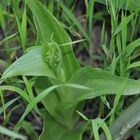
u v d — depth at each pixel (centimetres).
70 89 65
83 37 97
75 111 69
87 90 63
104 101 68
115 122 66
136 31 82
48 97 68
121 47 77
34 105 60
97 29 104
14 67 56
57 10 84
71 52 65
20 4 98
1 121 87
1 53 98
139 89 59
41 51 59
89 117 87
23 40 69
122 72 69
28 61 58
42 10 63
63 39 65
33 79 66
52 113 68
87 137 82
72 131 69
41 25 64
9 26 93
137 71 85
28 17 85
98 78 62
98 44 103
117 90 60
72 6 93
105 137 70
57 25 64
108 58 78
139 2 71
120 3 71
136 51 80
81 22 103
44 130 65
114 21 70
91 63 92
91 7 77
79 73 62
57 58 60
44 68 59
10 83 73
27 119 88
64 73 65
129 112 65
